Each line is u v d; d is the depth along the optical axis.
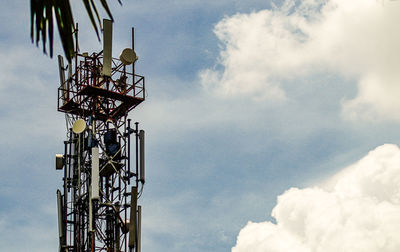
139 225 32.09
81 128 32.00
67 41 5.74
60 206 32.22
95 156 30.59
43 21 5.62
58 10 5.71
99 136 33.16
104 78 32.34
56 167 32.84
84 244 31.77
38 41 5.61
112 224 32.28
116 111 34.12
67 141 33.38
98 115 33.75
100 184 32.97
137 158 33.00
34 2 5.57
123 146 33.09
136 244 31.62
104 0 6.11
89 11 6.04
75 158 33.09
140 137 33.22
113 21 6.19
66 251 31.73
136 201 31.73
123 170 32.81
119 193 32.41
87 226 31.92
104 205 31.83
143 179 32.56
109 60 32.31
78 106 33.41
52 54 5.64
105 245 31.91
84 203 32.28
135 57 33.38
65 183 32.62
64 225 32.12
